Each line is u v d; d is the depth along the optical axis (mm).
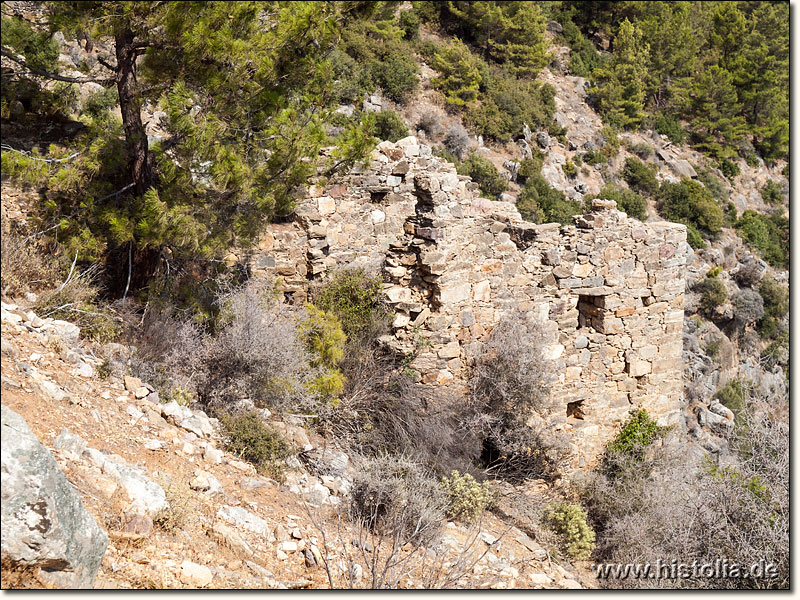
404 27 45281
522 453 12477
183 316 10453
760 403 13414
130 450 7184
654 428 14078
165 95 10500
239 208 11234
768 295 38500
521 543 10352
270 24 11078
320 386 10508
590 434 13805
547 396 12922
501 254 12703
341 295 12273
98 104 15602
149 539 6203
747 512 11109
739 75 57156
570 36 57688
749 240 43625
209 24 10055
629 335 14109
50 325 8227
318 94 11508
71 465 6367
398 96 37812
